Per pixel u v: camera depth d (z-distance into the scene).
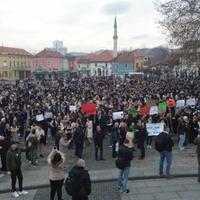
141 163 17.58
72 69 167.75
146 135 19.44
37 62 147.50
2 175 16.42
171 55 43.66
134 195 13.35
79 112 24.77
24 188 14.55
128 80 81.19
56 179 11.88
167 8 37.72
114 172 16.41
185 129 20.36
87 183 10.41
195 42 35.91
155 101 30.38
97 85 60.28
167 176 15.12
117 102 31.20
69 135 20.61
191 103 27.14
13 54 129.25
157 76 97.50
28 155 18.52
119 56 142.75
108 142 23.09
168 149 14.91
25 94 41.69
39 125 21.12
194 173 15.46
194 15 36.06
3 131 20.00
